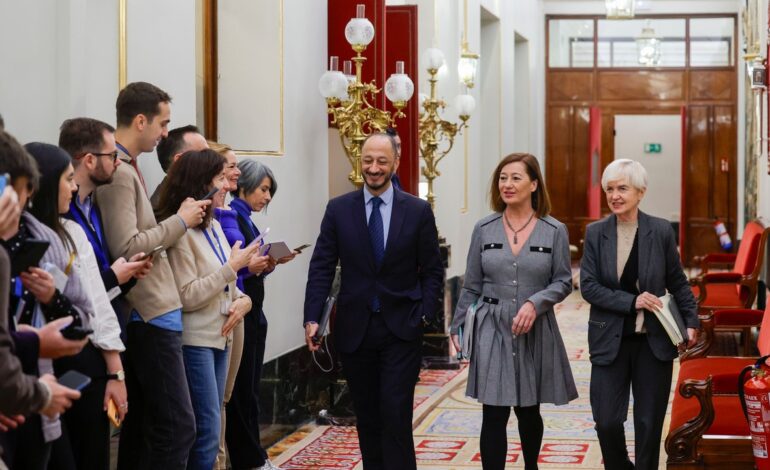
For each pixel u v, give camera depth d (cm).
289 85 777
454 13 1270
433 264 552
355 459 682
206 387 504
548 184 2192
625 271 541
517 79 1922
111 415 408
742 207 2050
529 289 536
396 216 548
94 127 429
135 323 466
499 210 555
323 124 851
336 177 913
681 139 2106
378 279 545
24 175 311
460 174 1314
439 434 759
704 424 528
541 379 538
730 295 1132
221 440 573
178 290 491
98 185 437
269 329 735
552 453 698
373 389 555
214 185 504
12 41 486
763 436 473
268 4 758
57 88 482
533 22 1969
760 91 1263
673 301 535
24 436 356
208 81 767
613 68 2159
